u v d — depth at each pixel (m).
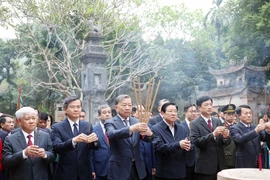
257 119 13.23
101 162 5.23
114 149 4.18
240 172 3.18
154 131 4.62
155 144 4.51
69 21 16.16
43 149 3.83
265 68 14.14
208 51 21.11
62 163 4.28
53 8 14.76
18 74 23.58
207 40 22.19
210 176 4.74
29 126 4.12
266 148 6.53
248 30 15.12
